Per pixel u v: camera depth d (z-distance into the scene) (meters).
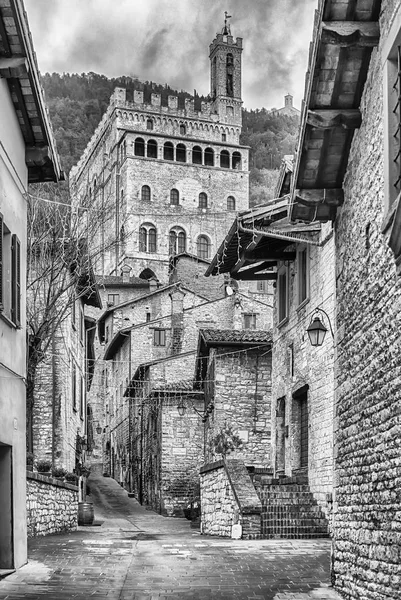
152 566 14.32
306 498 20.48
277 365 25.33
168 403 37.12
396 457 9.60
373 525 10.52
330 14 10.56
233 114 104.44
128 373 53.12
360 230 11.52
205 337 29.45
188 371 42.38
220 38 106.25
